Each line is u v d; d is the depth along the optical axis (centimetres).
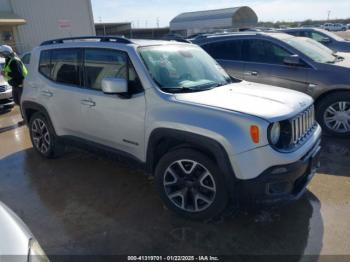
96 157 489
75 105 400
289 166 271
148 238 292
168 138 314
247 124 265
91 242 289
